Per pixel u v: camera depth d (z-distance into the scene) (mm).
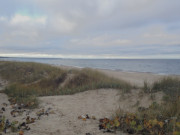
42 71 11133
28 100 4844
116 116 3262
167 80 5961
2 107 4242
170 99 4094
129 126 2781
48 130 2750
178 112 3041
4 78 10477
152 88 5453
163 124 2621
